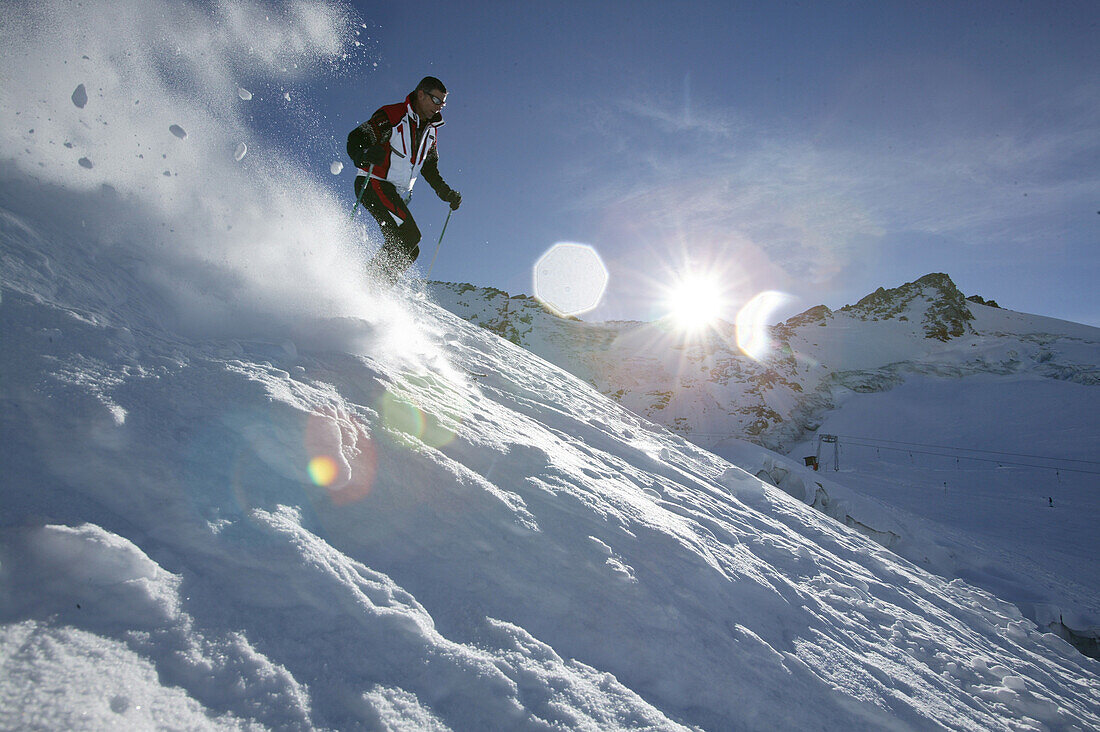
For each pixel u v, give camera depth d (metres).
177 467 1.53
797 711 2.01
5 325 1.62
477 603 1.72
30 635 0.98
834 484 12.49
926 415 62.72
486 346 7.89
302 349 2.79
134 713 0.95
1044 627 8.67
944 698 2.64
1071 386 66.00
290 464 1.79
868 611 3.42
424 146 4.33
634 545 2.49
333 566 1.52
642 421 9.20
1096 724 3.25
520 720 1.37
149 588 1.18
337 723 1.15
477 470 2.48
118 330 1.94
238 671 1.14
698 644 2.06
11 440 1.34
